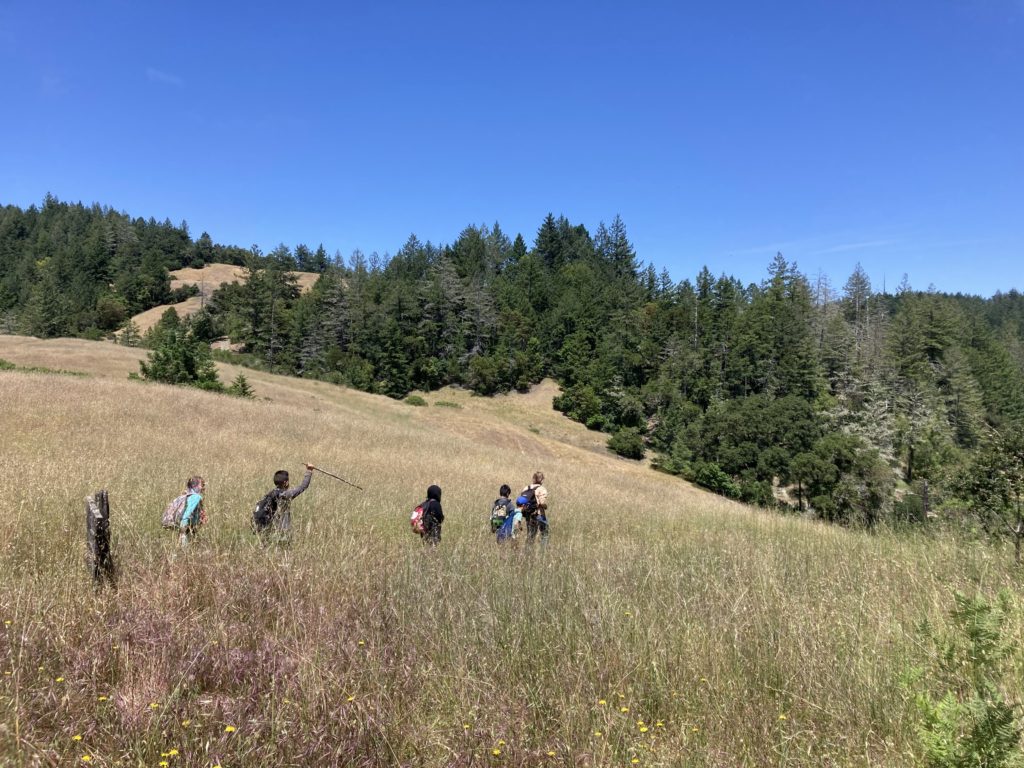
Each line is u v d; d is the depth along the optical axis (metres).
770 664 3.59
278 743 2.79
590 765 2.72
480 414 64.56
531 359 86.50
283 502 6.94
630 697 3.27
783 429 48.69
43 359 44.03
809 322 90.06
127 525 6.64
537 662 3.72
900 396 70.69
